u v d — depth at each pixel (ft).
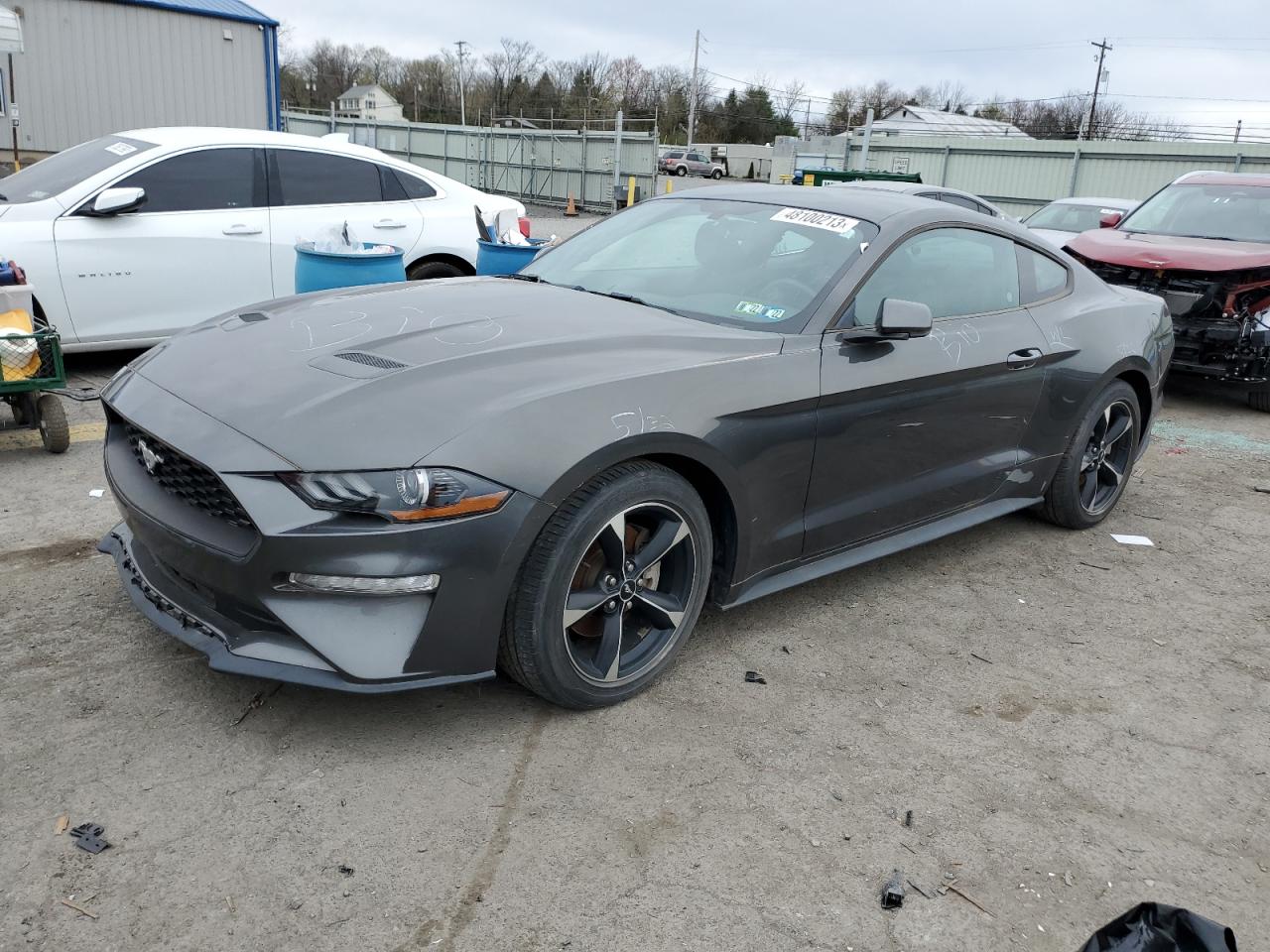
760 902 7.64
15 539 13.30
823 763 9.50
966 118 260.83
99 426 18.75
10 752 8.77
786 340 11.10
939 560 14.83
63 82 49.24
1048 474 15.12
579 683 9.67
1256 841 8.86
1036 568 14.78
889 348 11.87
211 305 22.52
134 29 50.57
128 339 21.67
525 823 8.33
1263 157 86.38
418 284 13.07
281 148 23.39
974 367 12.85
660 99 299.38
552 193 104.37
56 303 20.58
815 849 8.29
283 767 8.84
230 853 7.77
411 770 8.92
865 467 11.93
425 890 7.54
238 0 56.08
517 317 11.04
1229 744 10.41
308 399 8.93
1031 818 8.93
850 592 13.47
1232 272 24.07
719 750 9.57
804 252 12.35
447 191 25.79
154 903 7.22
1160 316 16.70
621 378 9.61
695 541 10.30
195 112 53.47
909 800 9.04
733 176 245.24
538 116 298.35
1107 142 94.17
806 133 299.99
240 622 8.95
